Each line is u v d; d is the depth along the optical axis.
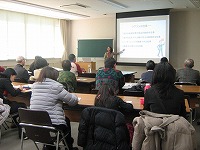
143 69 8.31
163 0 6.05
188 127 1.59
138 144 1.65
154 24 7.70
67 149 2.60
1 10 7.06
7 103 3.40
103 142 1.95
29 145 3.24
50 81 2.37
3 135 3.61
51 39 9.02
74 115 2.94
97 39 8.91
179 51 7.91
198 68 7.69
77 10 7.46
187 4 6.62
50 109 2.31
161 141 1.61
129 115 2.42
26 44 7.96
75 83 3.89
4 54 7.22
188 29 7.73
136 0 6.06
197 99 3.48
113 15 8.62
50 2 6.19
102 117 1.93
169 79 1.87
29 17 8.03
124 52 8.37
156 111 1.86
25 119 2.25
